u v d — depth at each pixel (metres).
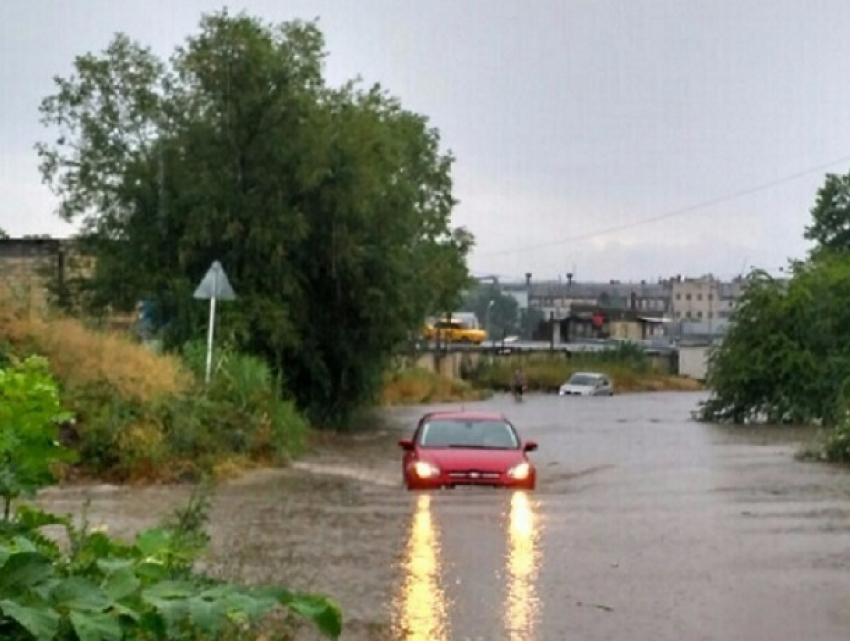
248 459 24.33
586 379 77.50
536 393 80.12
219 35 35.12
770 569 12.98
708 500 19.44
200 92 35.47
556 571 12.79
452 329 91.69
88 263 38.12
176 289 34.03
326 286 37.19
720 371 47.31
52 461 5.41
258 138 35.06
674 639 9.95
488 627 10.34
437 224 50.19
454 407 56.81
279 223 35.06
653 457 29.97
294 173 35.28
